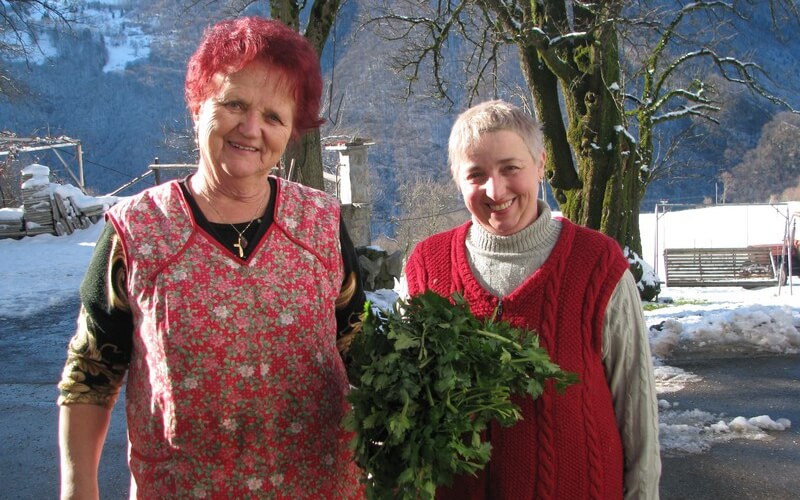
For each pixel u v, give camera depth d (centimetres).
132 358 169
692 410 515
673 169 1889
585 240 195
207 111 163
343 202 990
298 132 178
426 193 2423
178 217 165
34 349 729
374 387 159
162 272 161
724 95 1525
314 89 171
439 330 163
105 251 166
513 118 189
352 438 175
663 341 642
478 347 165
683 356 637
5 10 1819
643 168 1401
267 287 164
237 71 160
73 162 2953
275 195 174
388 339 166
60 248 1330
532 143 191
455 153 195
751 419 479
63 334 788
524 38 1161
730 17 1291
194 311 159
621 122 1236
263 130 163
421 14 1290
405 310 172
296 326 165
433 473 158
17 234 1409
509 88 1504
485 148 188
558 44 1159
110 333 167
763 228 3984
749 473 410
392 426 152
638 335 192
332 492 174
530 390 167
